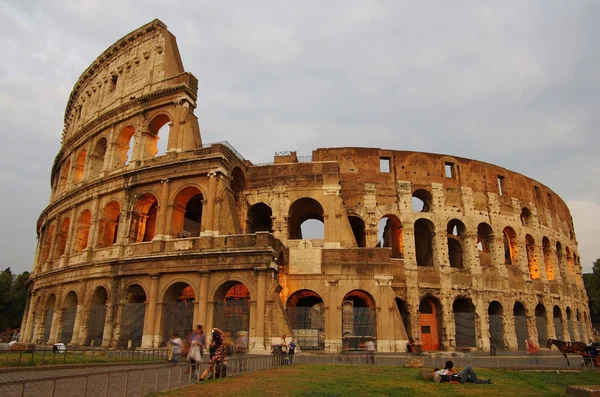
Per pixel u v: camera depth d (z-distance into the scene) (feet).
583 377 101.55
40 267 220.64
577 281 273.54
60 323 182.29
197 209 204.23
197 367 77.87
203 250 148.25
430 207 204.54
